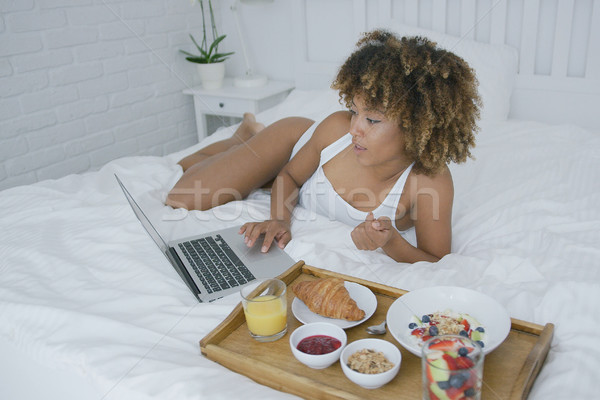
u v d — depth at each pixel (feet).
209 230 3.99
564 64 6.36
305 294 2.68
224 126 8.57
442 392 1.89
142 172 5.06
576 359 2.36
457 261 3.40
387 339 2.42
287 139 4.65
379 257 3.66
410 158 3.67
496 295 2.93
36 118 7.08
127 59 7.97
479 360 1.90
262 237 3.74
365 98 3.42
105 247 3.59
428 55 3.41
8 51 6.61
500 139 5.70
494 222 3.95
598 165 4.72
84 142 7.71
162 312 2.86
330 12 7.69
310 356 2.21
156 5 8.13
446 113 3.42
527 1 6.30
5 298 3.10
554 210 4.01
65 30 7.14
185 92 8.46
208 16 8.85
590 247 3.31
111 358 2.49
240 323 2.63
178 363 2.43
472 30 6.75
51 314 2.87
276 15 8.32
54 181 4.92
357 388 2.14
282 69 8.66
